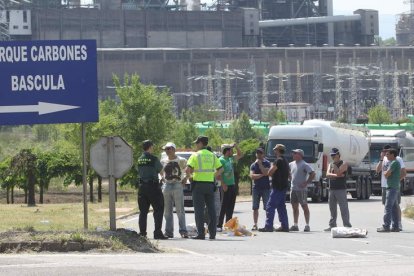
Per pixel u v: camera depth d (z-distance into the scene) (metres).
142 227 42.69
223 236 45.94
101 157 37.94
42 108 38.28
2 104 38.03
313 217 65.31
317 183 91.19
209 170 43.41
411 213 64.12
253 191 51.56
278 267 28.75
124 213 70.94
